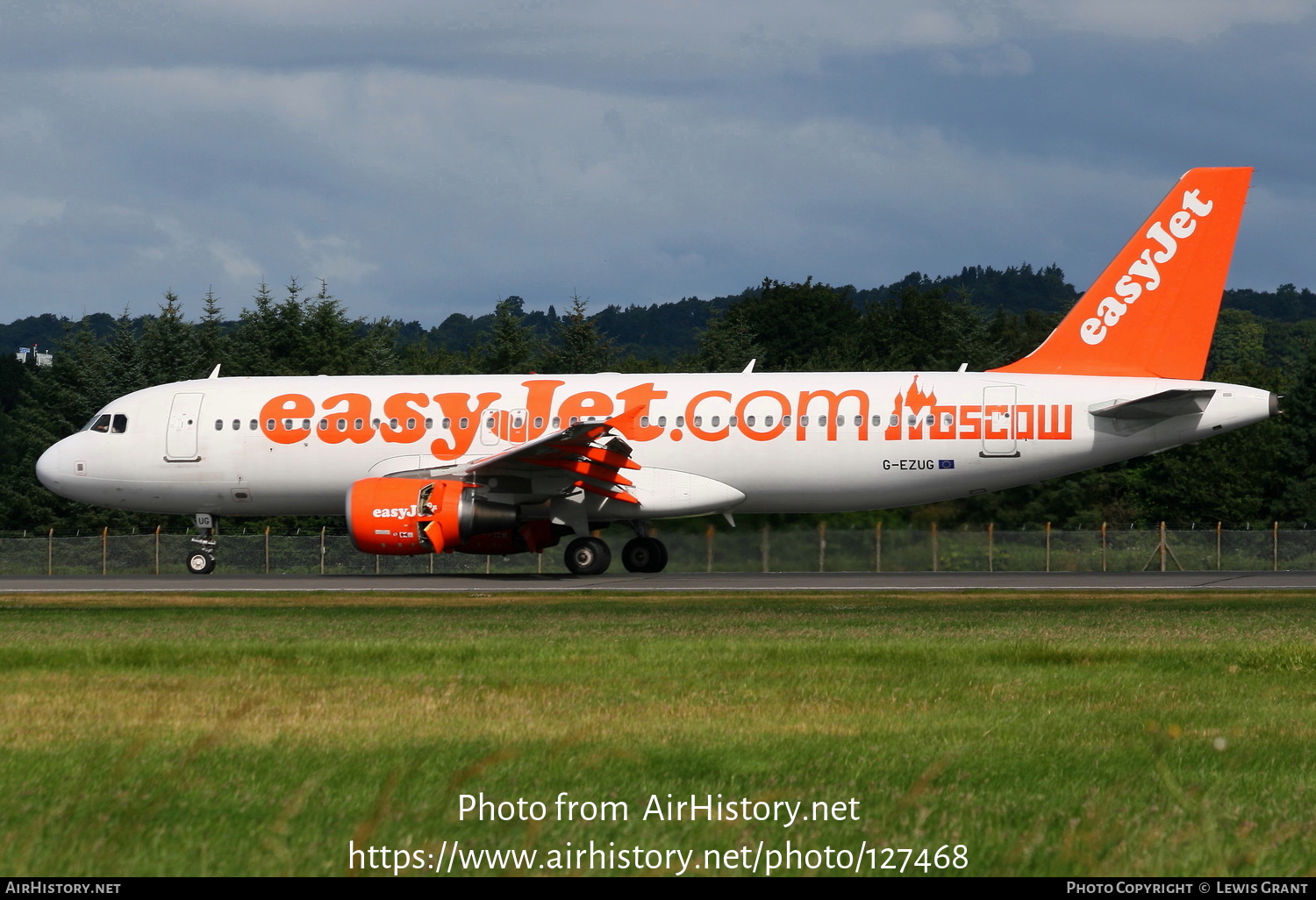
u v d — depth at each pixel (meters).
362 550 108.06
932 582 106.19
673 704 43.91
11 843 28.09
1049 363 112.12
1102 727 40.25
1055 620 73.75
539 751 36.72
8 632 70.00
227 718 34.47
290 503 120.88
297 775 33.97
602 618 76.38
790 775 34.50
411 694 46.03
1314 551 140.50
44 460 123.38
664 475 111.50
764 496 112.75
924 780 29.86
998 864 27.38
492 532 107.88
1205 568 142.00
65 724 40.88
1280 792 32.84
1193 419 106.69
